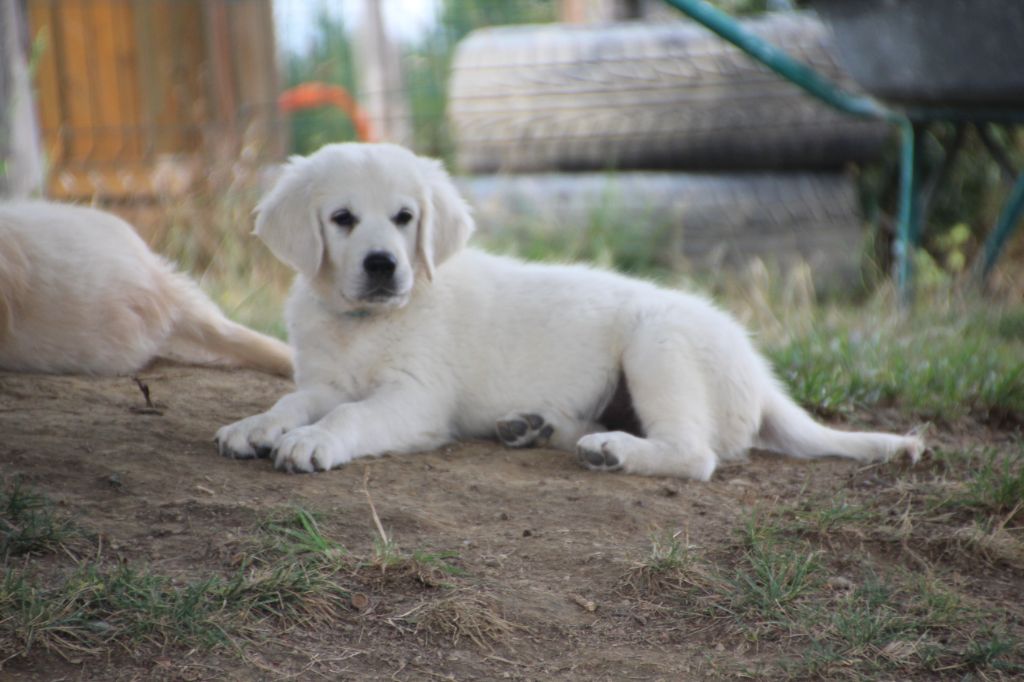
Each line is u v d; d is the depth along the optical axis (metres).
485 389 4.63
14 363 4.94
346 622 2.96
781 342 6.61
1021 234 9.91
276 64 11.15
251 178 8.88
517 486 3.97
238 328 5.50
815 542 3.59
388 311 4.54
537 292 4.78
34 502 3.37
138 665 2.68
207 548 3.23
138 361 5.24
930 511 3.85
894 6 7.25
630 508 3.79
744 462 4.55
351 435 4.13
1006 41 6.72
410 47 14.07
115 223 5.42
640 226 9.15
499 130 9.80
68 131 9.87
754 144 9.60
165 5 10.48
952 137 9.80
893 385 5.65
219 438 4.07
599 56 9.70
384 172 4.45
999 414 5.46
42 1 10.09
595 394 4.68
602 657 2.90
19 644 2.68
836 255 9.38
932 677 2.86
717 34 8.04
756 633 3.03
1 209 5.12
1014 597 3.33
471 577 3.21
